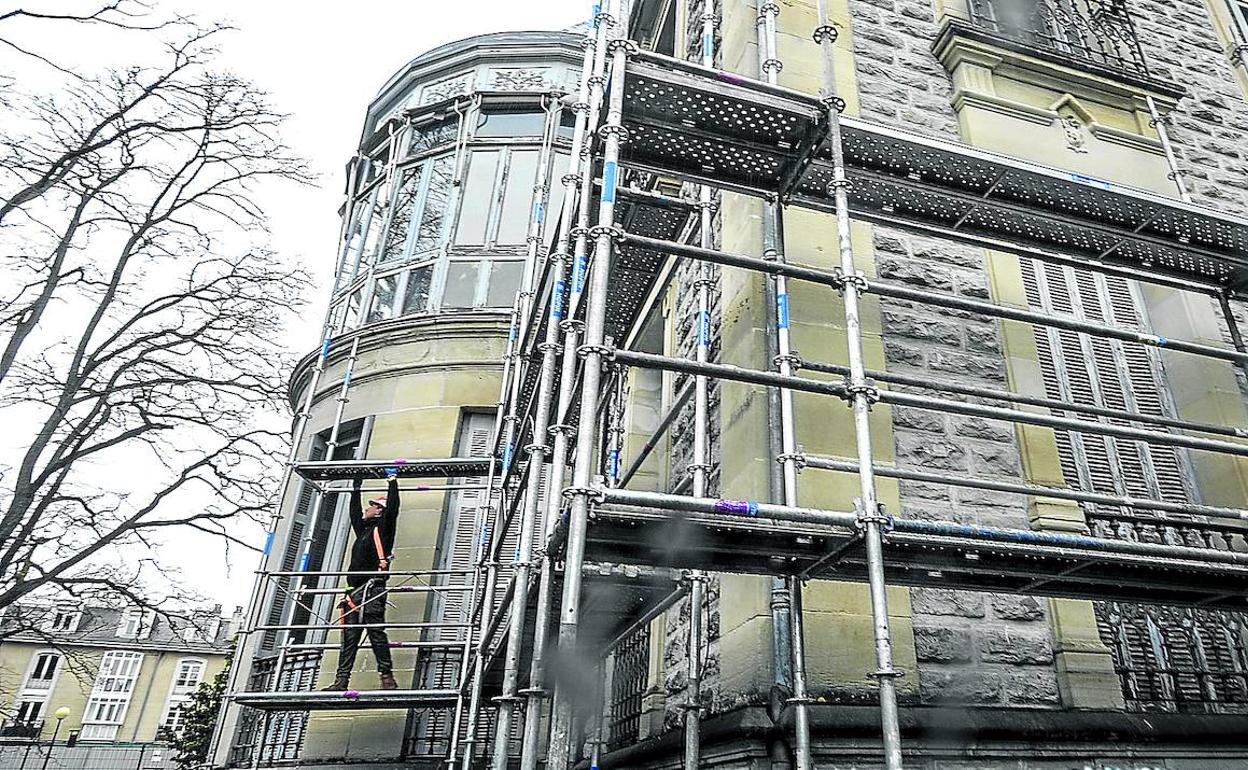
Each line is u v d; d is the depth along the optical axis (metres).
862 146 4.73
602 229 3.60
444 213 12.55
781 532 3.38
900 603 4.45
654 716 6.21
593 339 3.29
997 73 6.99
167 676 45.44
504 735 4.05
